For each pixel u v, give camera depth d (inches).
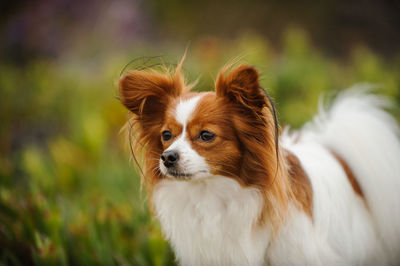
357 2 526.0
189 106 111.0
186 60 308.0
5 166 240.5
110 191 205.9
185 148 107.2
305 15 534.0
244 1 559.2
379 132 131.5
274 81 273.3
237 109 109.7
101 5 581.6
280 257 113.0
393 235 131.9
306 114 251.1
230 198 112.7
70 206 185.5
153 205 131.4
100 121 253.4
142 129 125.0
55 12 571.8
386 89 275.7
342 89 291.9
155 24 569.6
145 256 147.7
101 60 490.3
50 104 325.1
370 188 128.4
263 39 531.2
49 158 257.0
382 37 512.7
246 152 110.4
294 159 117.1
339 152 134.0
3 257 147.2
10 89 343.3
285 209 107.2
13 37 556.7
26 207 168.6
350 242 120.6
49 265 138.2
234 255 115.0
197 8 569.6
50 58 539.5
